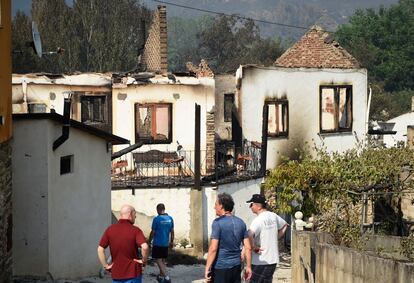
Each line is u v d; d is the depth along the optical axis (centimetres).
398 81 10919
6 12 1652
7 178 1673
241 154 3222
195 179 2711
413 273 1317
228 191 2794
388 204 2572
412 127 2916
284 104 3431
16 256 1773
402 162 2398
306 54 3706
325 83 3550
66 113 1797
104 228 2128
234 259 1227
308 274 1858
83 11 7031
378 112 8225
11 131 1706
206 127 3028
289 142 3459
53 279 1811
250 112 3325
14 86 2839
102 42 7019
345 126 3641
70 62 6762
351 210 2312
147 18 7900
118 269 1262
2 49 1619
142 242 1266
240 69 3288
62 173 1891
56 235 1839
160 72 3038
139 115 2991
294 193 2400
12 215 1744
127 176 2958
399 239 1945
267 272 1346
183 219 2725
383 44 11394
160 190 2717
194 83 3025
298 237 1975
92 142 2045
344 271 1573
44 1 6894
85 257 2003
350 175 2333
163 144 3019
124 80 2969
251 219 2931
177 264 2612
